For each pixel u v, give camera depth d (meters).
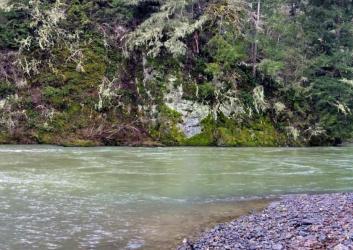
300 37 28.88
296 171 16.59
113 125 25.12
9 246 7.98
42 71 26.09
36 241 8.27
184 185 13.75
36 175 14.66
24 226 9.15
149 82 26.78
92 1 28.66
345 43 28.94
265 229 8.85
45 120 24.45
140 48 27.69
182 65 27.53
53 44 26.86
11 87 25.03
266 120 27.25
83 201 11.41
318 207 10.82
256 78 28.36
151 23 27.48
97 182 13.83
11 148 21.62
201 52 28.30
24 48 26.39
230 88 27.31
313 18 28.94
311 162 18.98
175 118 25.98
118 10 28.47
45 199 11.48
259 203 11.71
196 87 26.80
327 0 28.69
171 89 26.64
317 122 27.78
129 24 28.59
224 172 16.14
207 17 27.62
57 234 8.71
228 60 27.44
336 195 12.48
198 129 25.98
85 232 8.88
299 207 10.93
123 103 26.03
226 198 12.22
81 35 27.64
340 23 28.86
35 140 23.81
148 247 8.07
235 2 28.19
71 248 7.96
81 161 17.94
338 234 8.16
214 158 19.72
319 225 8.88
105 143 24.38
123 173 15.48
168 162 18.23
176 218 10.09
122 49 27.56
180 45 26.94
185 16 28.16
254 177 15.30
